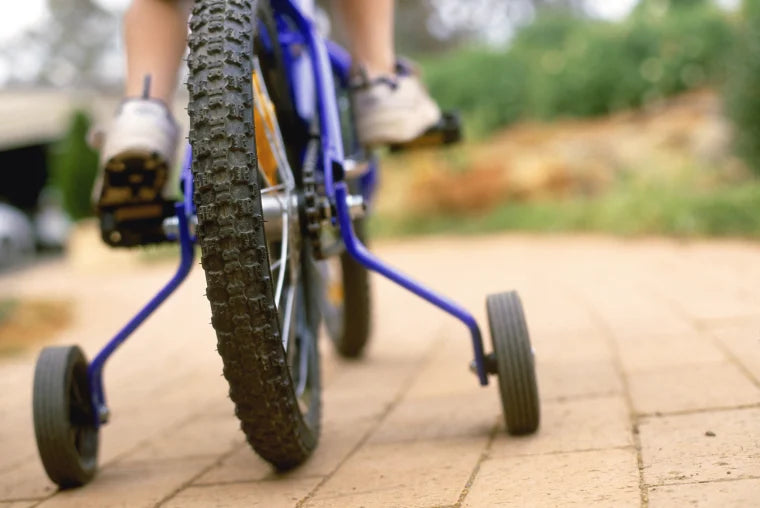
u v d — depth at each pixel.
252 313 1.74
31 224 16.34
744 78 8.57
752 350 2.95
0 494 2.26
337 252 2.32
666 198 8.66
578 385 2.78
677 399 2.42
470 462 2.04
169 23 2.47
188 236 2.11
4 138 16.08
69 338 5.94
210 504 1.95
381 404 2.90
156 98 2.38
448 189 11.68
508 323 2.21
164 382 4.00
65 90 17.45
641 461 1.89
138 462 2.48
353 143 2.75
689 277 5.21
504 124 13.47
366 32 2.62
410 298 6.02
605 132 11.92
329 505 1.82
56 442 2.14
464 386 3.04
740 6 10.62
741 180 9.20
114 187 2.31
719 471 1.75
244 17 1.86
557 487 1.77
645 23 12.66
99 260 12.20
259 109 1.96
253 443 1.93
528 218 10.59
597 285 5.42
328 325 3.76
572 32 16.06
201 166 1.74
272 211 1.92
